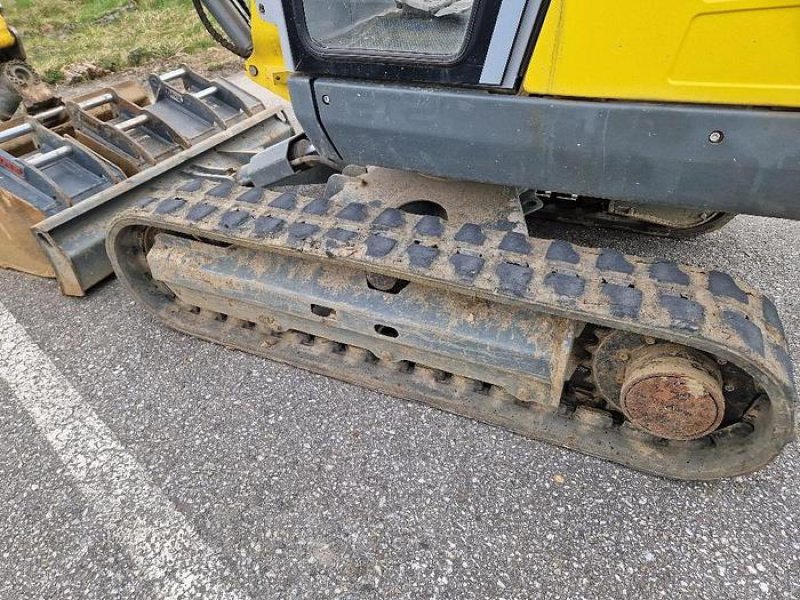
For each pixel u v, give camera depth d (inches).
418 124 73.5
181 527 80.0
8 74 135.0
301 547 76.9
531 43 63.2
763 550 73.0
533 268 73.4
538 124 67.0
